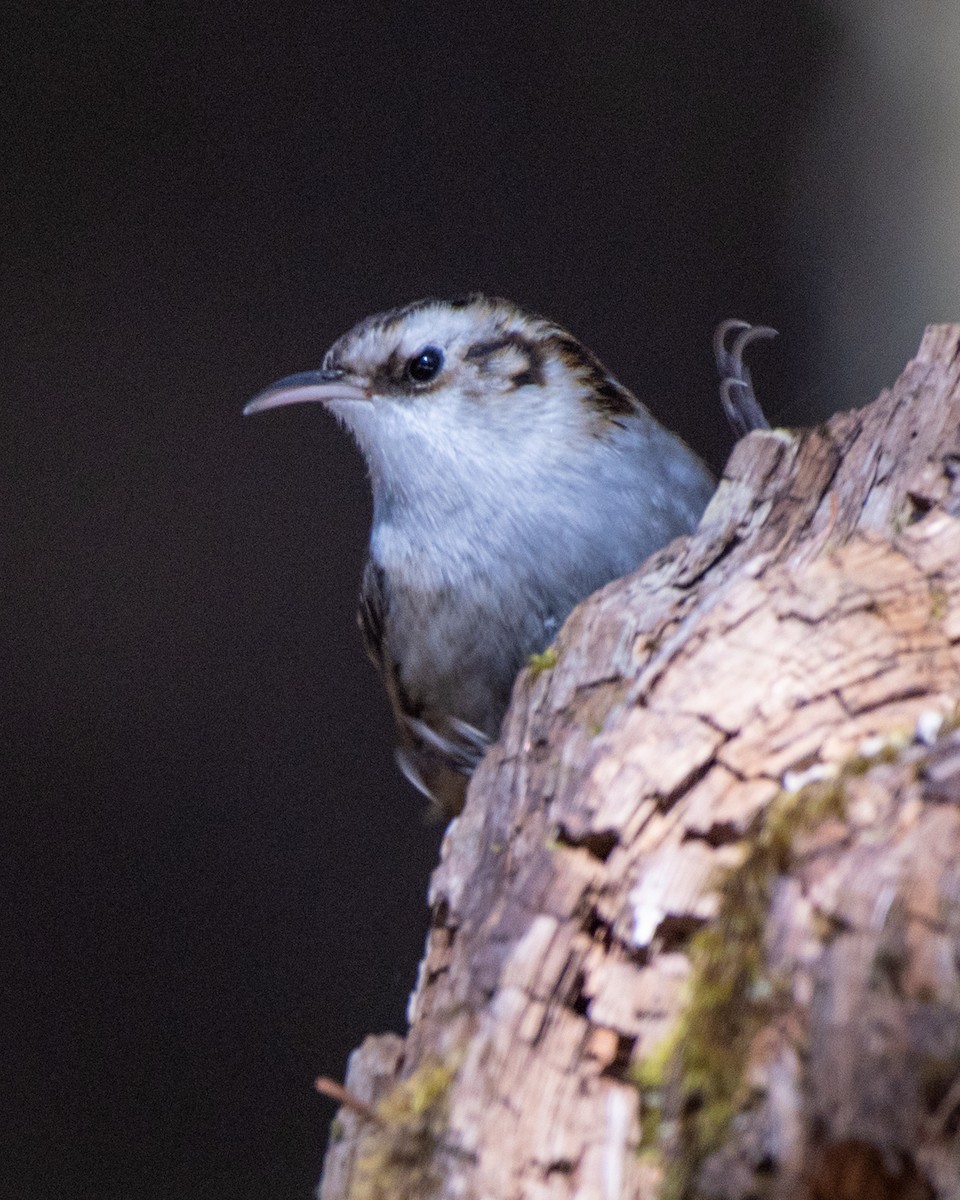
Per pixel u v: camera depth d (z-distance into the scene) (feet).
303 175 35.22
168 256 35.12
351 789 36.55
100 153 34.65
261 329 35.53
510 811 13.43
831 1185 9.95
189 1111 34.65
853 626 12.81
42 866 35.09
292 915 36.09
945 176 34.37
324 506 36.32
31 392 34.91
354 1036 35.55
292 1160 34.35
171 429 35.55
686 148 35.29
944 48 33.78
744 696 12.59
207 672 36.04
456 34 35.01
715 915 11.54
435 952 13.33
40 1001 34.71
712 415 35.37
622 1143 10.93
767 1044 10.58
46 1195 33.53
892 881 10.57
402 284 35.60
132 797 35.65
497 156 35.42
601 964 11.75
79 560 35.37
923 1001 10.01
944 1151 9.70
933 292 34.63
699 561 14.16
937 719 12.23
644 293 35.55
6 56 34.12
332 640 36.50
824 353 35.35
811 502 14.15
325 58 34.91
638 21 34.91
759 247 35.37
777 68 34.91
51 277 34.76
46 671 35.27
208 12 34.55
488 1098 11.37
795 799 11.69
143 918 35.47
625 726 12.80
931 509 13.67
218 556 35.99
